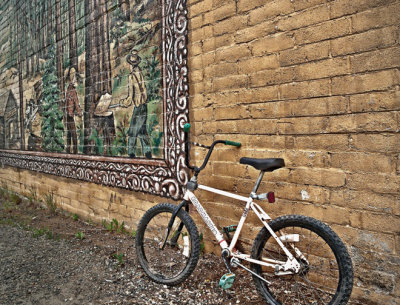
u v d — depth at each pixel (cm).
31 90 669
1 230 467
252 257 248
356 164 232
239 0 296
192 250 274
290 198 267
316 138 251
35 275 310
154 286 283
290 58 263
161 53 373
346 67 233
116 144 446
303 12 254
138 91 406
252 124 291
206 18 323
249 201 256
